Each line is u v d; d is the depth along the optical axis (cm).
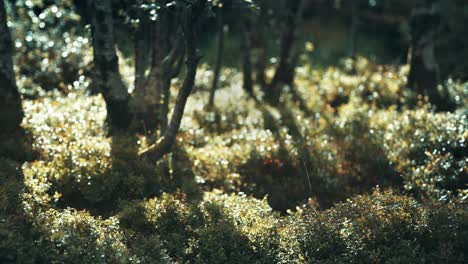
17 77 1520
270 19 1917
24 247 748
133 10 1255
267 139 1226
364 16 3083
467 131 1148
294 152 1170
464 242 816
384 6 3020
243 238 841
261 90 1861
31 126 1146
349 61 2238
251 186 1113
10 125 1117
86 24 1273
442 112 1349
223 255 813
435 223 837
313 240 832
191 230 874
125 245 812
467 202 895
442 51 2548
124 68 1572
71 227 809
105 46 1159
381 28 3203
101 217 948
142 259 782
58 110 1267
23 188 885
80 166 1013
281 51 1869
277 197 1096
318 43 2825
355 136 1277
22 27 1688
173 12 1154
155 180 1051
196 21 982
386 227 840
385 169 1158
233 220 886
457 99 1519
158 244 818
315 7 3034
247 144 1202
